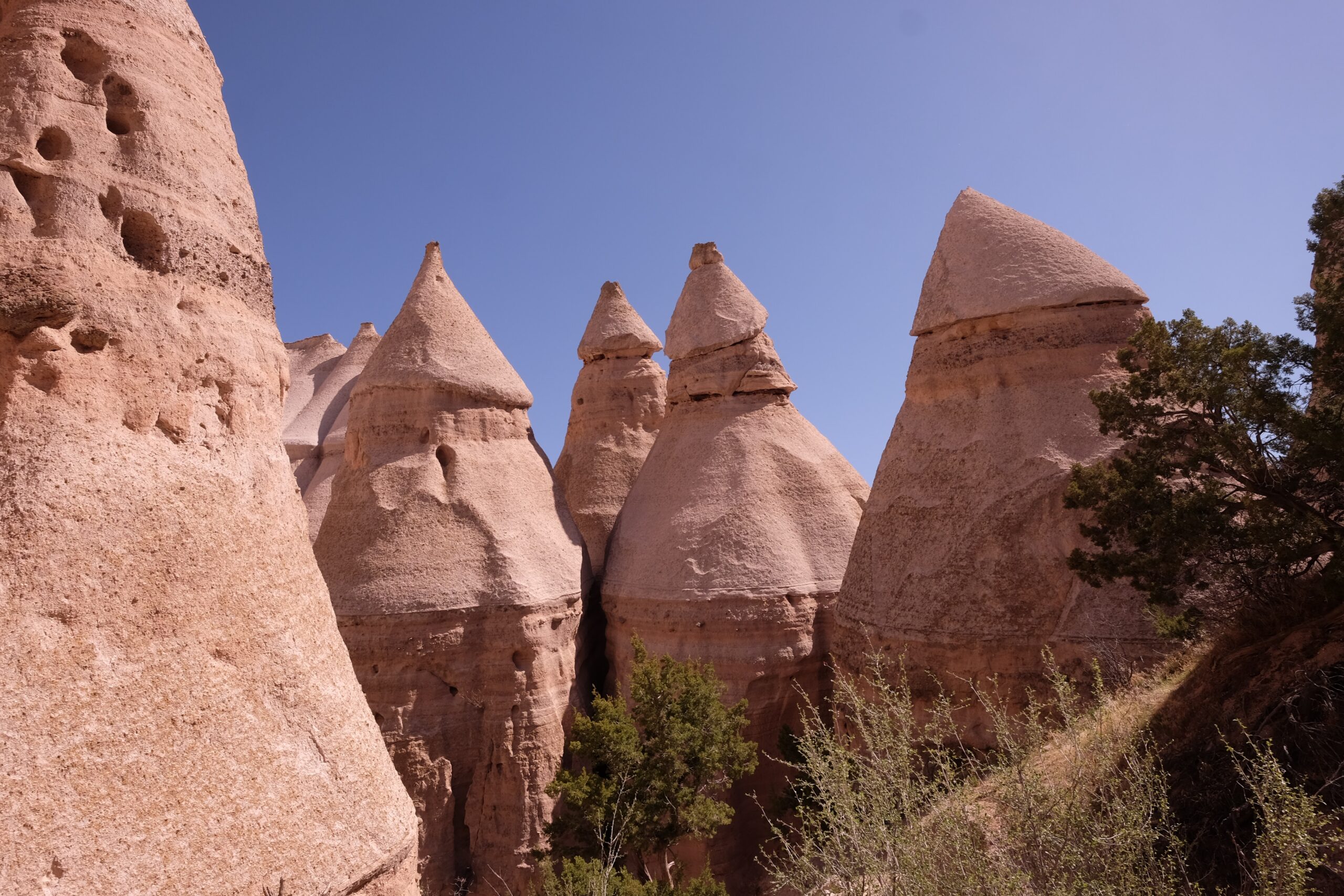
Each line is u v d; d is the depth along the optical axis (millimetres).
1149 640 12422
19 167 7168
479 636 18703
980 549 14133
